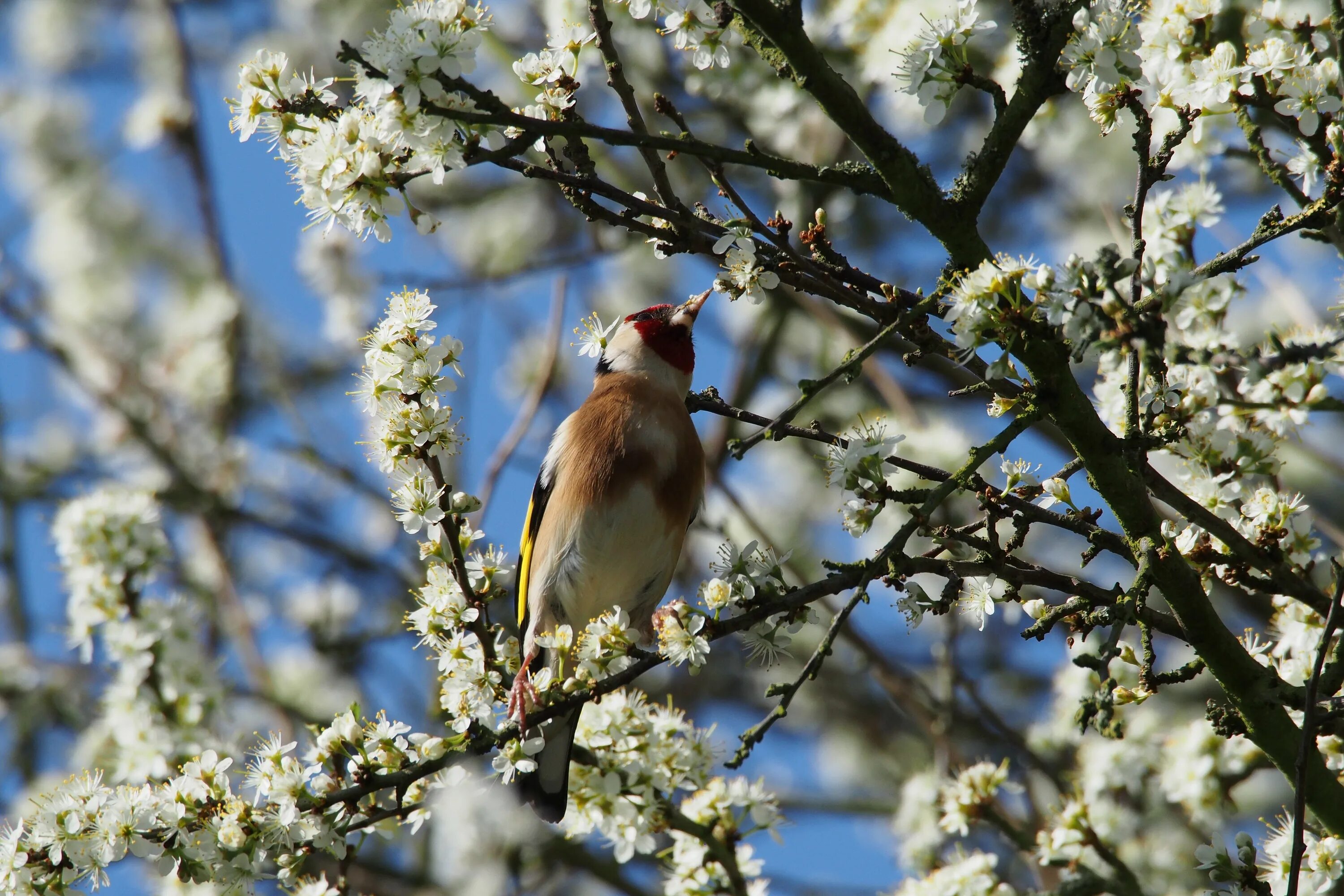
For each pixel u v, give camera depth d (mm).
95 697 14203
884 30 11930
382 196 6297
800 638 15227
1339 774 7352
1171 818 11016
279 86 6531
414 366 7250
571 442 10047
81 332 18141
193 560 15859
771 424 6480
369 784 6871
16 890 6602
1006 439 6379
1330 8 7355
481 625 7512
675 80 14828
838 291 6703
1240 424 7020
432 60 5984
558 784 7906
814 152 13820
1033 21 6422
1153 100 7750
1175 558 6371
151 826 6750
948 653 11680
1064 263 5676
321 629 15688
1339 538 9000
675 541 10031
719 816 8055
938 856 10555
